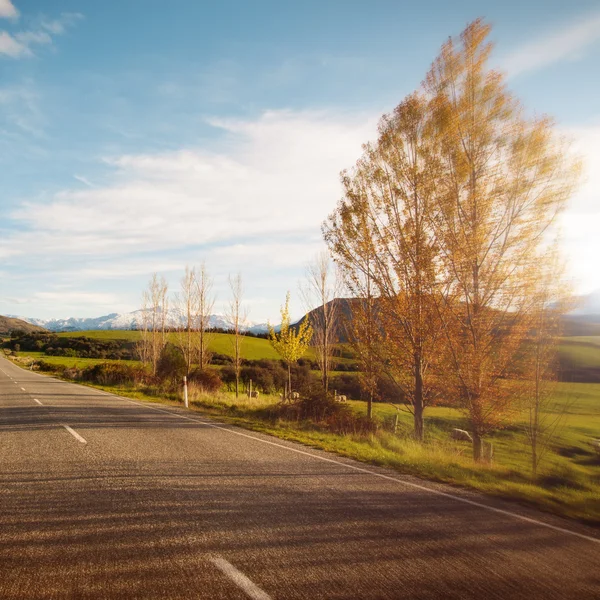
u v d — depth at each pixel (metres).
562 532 4.63
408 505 5.34
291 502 5.22
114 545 3.91
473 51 12.72
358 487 6.09
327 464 7.58
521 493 6.31
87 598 3.04
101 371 32.41
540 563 3.79
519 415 11.30
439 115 12.66
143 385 27.94
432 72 13.25
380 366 14.40
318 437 11.05
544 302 11.05
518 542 4.26
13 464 6.91
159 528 4.32
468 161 12.35
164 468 6.74
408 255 12.95
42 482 5.90
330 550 3.88
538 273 11.14
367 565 3.60
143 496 5.32
